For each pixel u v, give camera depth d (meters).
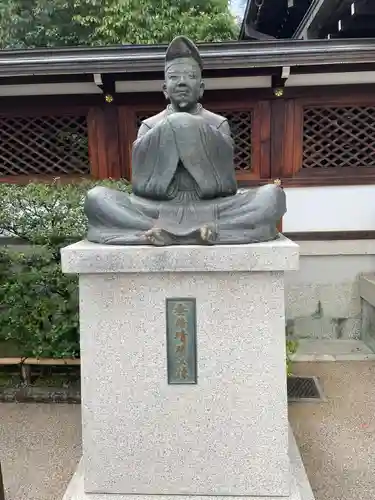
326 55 4.62
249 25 9.52
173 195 2.41
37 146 5.70
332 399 4.09
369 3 5.62
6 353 4.80
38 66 4.77
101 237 2.33
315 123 5.48
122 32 10.64
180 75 2.36
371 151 5.52
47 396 4.18
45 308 4.14
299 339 5.87
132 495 2.40
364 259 5.74
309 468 3.02
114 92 5.36
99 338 2.30
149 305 2.26
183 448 2.36
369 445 3.30
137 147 2.41
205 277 2.21
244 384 2.29
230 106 5.44
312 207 5.58
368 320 5.64
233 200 2.37
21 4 12.41
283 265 2.14
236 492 2.38
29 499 2.79
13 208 4.18
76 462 3.18
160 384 2.31
